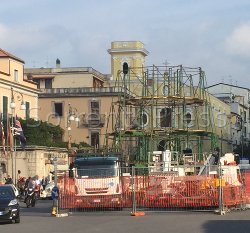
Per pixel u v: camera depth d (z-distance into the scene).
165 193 27.25
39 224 22.64
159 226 20.52
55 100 75.38
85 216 25.94
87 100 74.81
